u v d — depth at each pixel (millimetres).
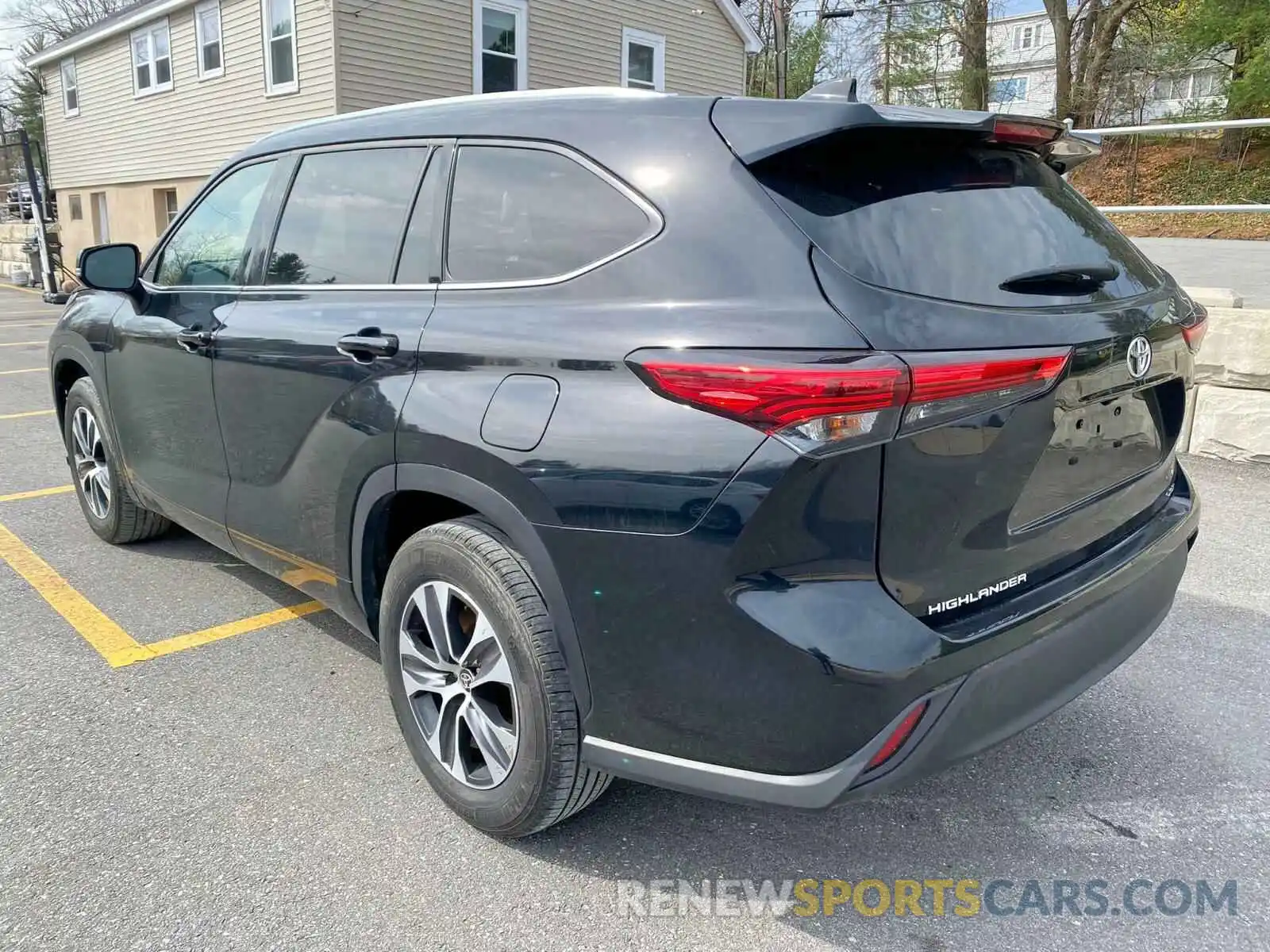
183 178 18391
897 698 1927
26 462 6535
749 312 1986
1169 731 3098
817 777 1981
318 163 3197
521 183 2510
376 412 2604
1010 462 2057
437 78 14672
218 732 3082
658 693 2105
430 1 14359
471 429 2322
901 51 30078
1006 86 43938
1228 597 4078
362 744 3021
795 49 34000
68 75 21766
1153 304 2494
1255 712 3199
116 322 4020
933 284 2033
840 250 2008
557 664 2258
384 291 2775
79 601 4113
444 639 2531
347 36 13586
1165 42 26844
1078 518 2355
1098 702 3283
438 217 2697
